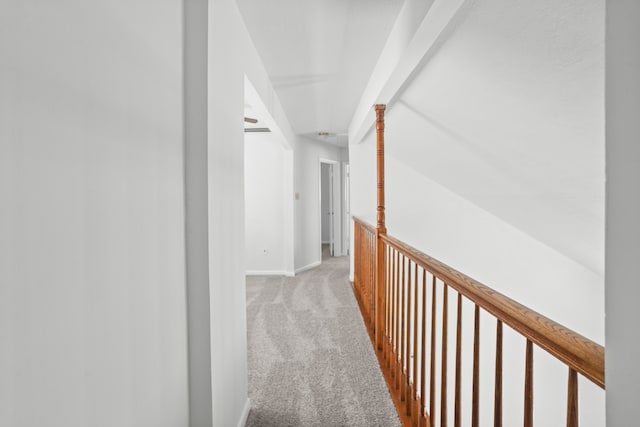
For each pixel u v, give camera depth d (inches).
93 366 34.9
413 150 159.8
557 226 116.1
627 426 21.9
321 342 131.6
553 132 80.7
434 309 65.8
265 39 101.4
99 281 35.8
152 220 47.5
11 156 25.6
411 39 78.2
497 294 42.2
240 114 87.1
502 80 79.2
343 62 119.3
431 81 101.1
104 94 36.7
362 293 179.0
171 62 53.9
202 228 59.7
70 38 31.5
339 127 230.5
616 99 22.1
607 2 22.5
